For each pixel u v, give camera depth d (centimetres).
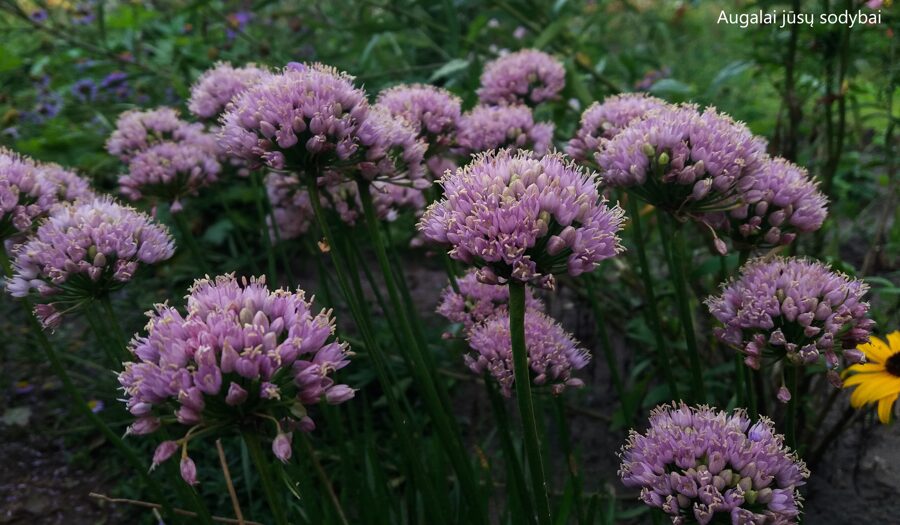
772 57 58
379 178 40
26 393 61
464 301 44
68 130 75
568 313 66
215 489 52
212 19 77
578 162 43
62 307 40
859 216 65
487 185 33
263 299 33
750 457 34
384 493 44
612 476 54
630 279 58
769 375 52
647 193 38
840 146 55
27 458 57
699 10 115
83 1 84
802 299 37
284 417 32
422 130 45
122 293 69
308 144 38
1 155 42
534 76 52
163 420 32
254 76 48
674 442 34
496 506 46
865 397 44
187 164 48
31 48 85
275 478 46
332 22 82
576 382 40
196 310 32
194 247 49
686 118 38
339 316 66
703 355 55
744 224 39
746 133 39
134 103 75
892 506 49
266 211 69
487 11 72
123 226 39
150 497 54
